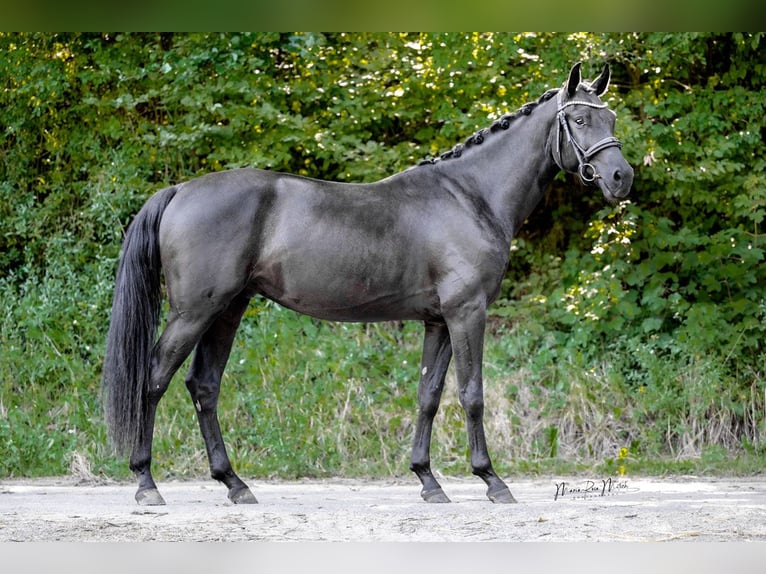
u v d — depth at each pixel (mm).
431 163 8938
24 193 15023
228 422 12422
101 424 12133
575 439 12867
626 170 8547
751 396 13188
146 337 8273
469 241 8562
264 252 8352
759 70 14781
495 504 8477
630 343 13703
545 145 8930
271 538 6523
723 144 14258
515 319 14570
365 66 14656
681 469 12086
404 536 6637
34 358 13031
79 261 14188
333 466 11992
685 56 14617
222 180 8383
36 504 8500
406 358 13336
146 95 14273
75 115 15031
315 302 8453
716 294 14328
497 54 14242
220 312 8281
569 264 14555
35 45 14859
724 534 6727
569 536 6641
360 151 14492
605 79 8922
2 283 14352
